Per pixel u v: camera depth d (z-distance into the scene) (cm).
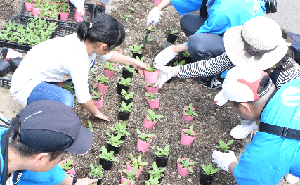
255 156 251
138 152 373
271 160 243
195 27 482
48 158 174
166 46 534
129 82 432
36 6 524
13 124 166
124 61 400
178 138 397
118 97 434
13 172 186
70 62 307
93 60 358
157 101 418
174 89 464
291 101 240
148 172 336
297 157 235
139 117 412
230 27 412
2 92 411
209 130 414
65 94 325
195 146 390
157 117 392
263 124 250
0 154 161
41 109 168
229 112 443
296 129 233
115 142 358
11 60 427
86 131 192
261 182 252
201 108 441
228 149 393
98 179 322
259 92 249
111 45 301
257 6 398
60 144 164
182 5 459
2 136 167
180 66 396
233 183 359
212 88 476
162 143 387
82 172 341
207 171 340
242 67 263
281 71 322
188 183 351
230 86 259
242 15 398
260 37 321
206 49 418
